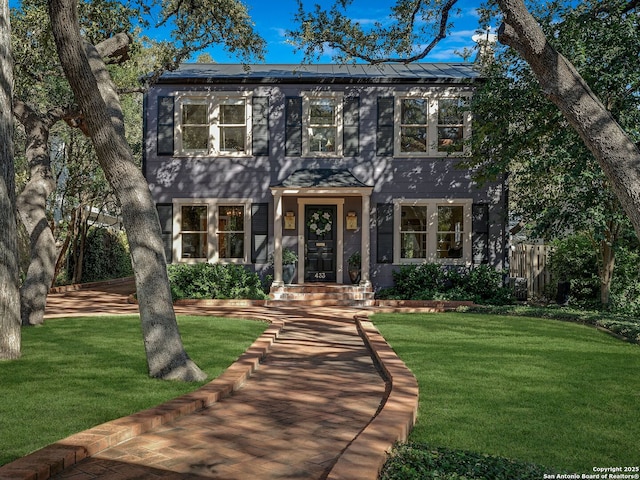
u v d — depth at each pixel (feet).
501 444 15.58
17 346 26.53
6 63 26.40
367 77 57.98
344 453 13.48
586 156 40.60
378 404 20.15
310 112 59.31
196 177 58.75
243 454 14.85
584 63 39.22
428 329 37.09
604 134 19.84
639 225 19.38
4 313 26.04
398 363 25.45
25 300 36.63
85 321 39.22
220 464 14.08
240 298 54.49
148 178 58.65
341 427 17.37
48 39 45.21
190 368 23.16
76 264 72.74
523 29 20.38
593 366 25.79
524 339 33.19
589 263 53.52
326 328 39.65
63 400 19.10
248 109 58.70
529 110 46.80
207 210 59.21
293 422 17.81
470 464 13.29
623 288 51.70
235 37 50.11
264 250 58.80
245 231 58.80
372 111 58.75
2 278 26.04
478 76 58.03
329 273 59.52
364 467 12.56
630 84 39.70
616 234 48.11
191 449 15.14
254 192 58.90
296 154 58.75
